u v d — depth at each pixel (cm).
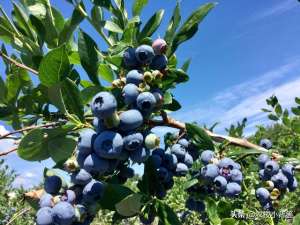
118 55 19
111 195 17
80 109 18
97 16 22
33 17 20
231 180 22
